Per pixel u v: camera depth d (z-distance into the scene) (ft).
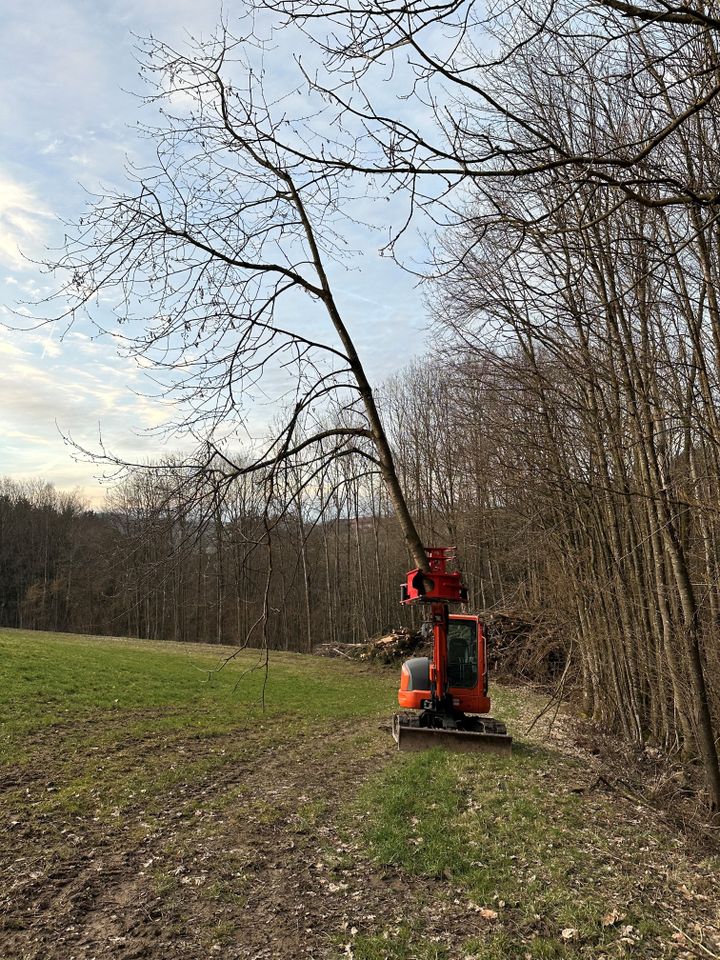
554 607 51.16
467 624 38.50
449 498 90.48
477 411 45.68
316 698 62.90
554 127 24.57
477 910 17.28
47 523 145.48
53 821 24.29
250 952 15.48
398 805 25.05
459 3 10.39
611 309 28.48
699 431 25.46
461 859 20.06
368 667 92.27
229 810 26.18
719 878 19.74
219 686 63.16
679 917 17.19
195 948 15.66
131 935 16.29
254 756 36.78
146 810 26.11
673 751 34.53
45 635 95.71
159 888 18.81
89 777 30.30
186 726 44.16
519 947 15.43
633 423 32.58
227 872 19.94
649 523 33.32
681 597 28.07
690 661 27.68
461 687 36.96
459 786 27.25
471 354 38.68
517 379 36.32
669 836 23.36
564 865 19.69
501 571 94.17
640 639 37.52
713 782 26.14
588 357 32.37
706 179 20.80
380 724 48.03
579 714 51.39
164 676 63.26
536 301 27.63
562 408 37.35
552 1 11.00
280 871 19.98
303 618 132.77
